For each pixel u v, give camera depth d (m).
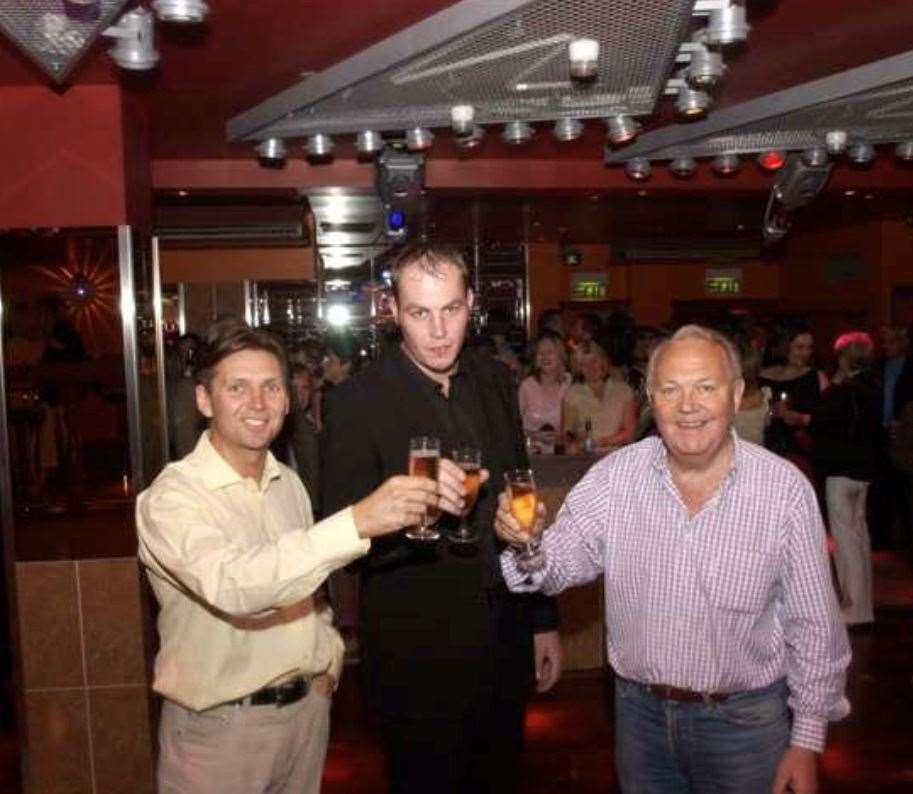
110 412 3.46
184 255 7.88
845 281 11.12
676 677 1.91
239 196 6.12
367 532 1.68
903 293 10.24
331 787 3.41
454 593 2.05
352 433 2.05
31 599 3.42
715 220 9.38
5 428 3.41
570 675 4.50
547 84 3.71
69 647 3.43
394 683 2.06
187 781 1.96
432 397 2.10
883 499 6.58
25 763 3.46
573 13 2.88
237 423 1.96
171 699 1.94
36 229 3.46
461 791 2.21
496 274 12.55
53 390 3.44
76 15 2.48
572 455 4.73
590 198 6.93
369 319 11.22
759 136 5.07
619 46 3.24
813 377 5.57
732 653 1.88
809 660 1.86
